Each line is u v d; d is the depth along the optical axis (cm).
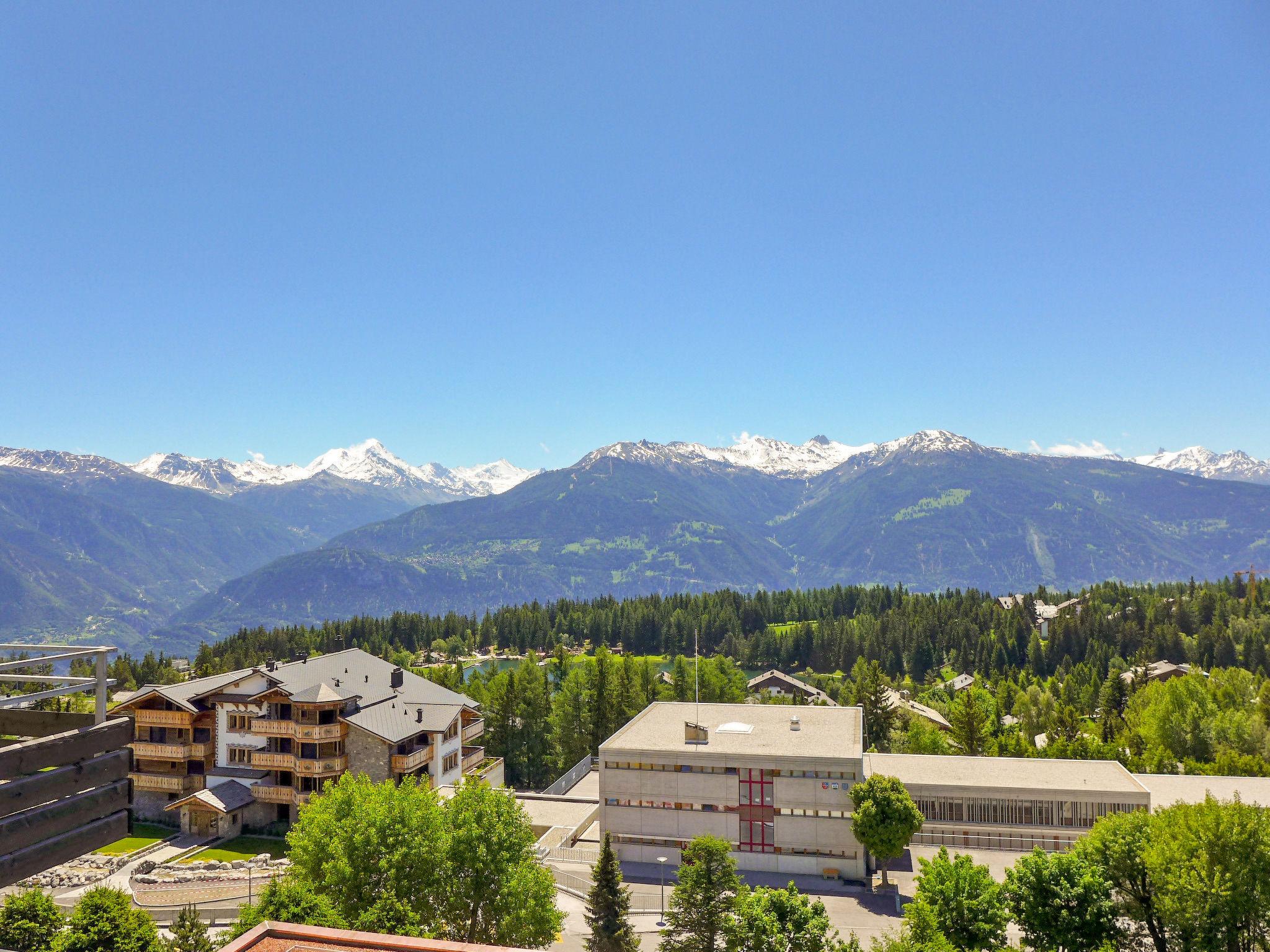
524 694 12588
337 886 4994
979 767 8775
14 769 1805
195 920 5184
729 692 15762
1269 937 4978
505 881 5106
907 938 4719
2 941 5231
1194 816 5091
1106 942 5016
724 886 5006
